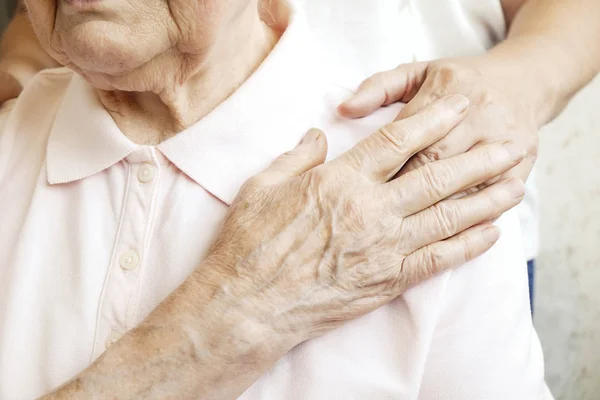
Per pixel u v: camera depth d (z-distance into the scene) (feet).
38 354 1.96
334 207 1.89
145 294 1.96
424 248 1.92
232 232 1.92
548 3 2.59
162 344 1.85
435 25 2.53
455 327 1.95
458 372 1.94
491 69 2.23
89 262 1.98
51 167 2.06
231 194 2.00
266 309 1.87
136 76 1.90
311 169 1.95
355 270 1.89
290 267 1.88
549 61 2.36
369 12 2.41
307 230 1.89
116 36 1.80
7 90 2.41
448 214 1.92
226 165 2.00
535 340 2.06
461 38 2.53
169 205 1.98
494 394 1.94
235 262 1.89
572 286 3.27
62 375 1.94
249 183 1.97
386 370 1.93
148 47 1.83
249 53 2.06
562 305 3.29
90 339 1.94
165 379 1.85
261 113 2.03
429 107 1.99
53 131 2.11
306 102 2.09
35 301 1.99
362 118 2.13
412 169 2.01
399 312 1.95
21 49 2.81
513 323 1.97
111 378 1.84
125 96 2.04
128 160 2.01
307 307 1.88
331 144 2.08
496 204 1.95
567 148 3.18
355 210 1.89
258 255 1.88
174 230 1.97
